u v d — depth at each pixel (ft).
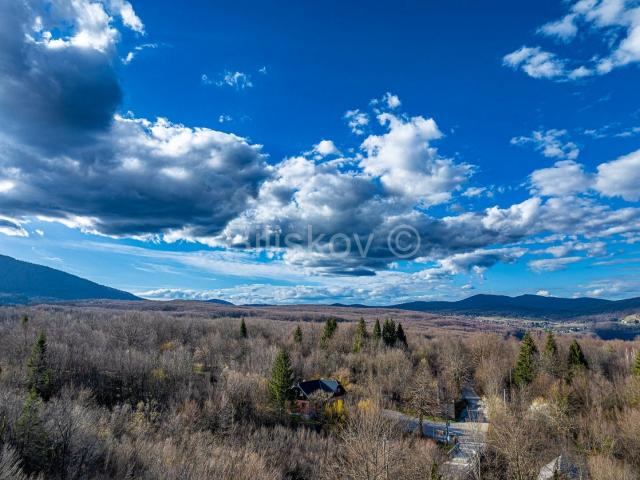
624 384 280.51
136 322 477.36
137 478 131.64
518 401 244.83
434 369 423.64
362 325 492.13
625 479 150.30
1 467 107.34
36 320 495.82
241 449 188.24
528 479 146.41
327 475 161.38
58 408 149.89
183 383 283.18
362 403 264.11
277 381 274.36
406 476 138.72
